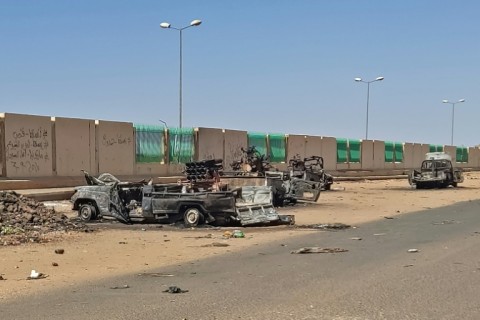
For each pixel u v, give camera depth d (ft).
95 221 55.52
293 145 145.38
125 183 56.29
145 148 100.78
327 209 72.54
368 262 33.01
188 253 37.24
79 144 87.66
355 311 22.00
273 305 23.00
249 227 52.03
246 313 21.80
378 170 182.91
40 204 53.57
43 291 25.98
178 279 28.63
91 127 89.86
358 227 52.60
